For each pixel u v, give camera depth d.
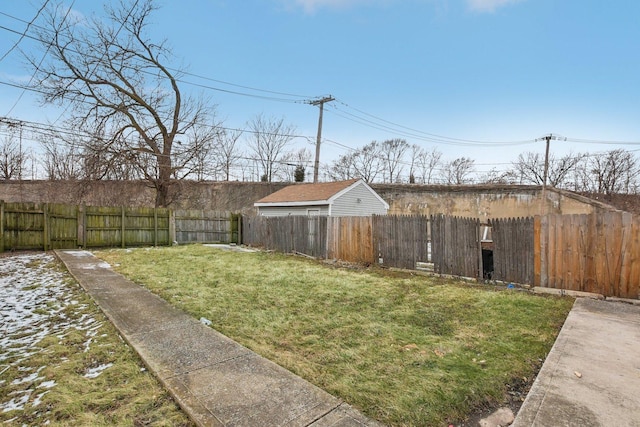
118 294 5.13
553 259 5.58
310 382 2.53
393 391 2.41
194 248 12.12
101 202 19.03
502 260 6.16
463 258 6.59
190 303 4.68
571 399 2.28
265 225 12.36
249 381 2.50
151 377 2.58
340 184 15.41
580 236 5.34
